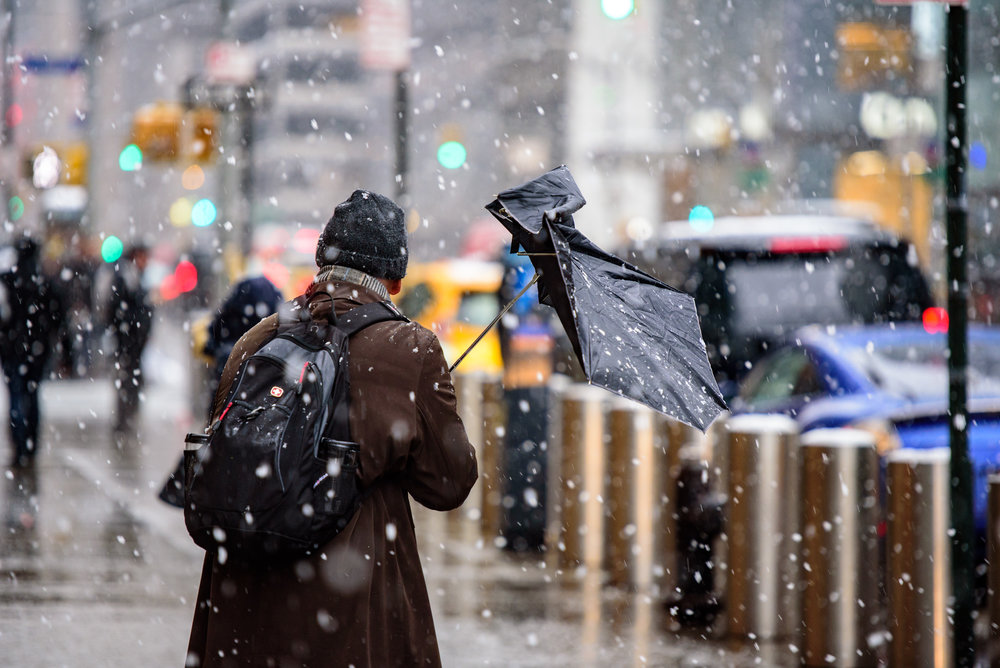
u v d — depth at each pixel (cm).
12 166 5172
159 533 1540
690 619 1241
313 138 16112
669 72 7425
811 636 1095
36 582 1281
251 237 3469
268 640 584
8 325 2109
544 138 8794
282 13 16250
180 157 3253
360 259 625
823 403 1398
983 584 1300
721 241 1950
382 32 2495
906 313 1938
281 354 587
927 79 5147
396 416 593
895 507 1078
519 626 1203
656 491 1398
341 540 585
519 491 1584
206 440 591
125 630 1115
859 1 5306
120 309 2597
